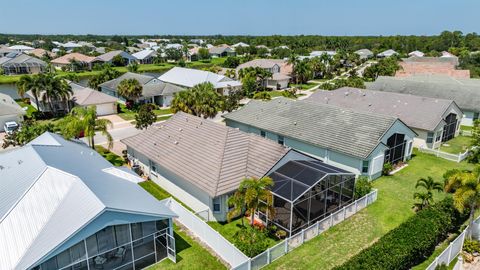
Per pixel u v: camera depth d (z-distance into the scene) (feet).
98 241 54.95
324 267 61.41
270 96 226.99
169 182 92.43
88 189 59.36
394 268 54.03
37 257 47.98
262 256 60.34
